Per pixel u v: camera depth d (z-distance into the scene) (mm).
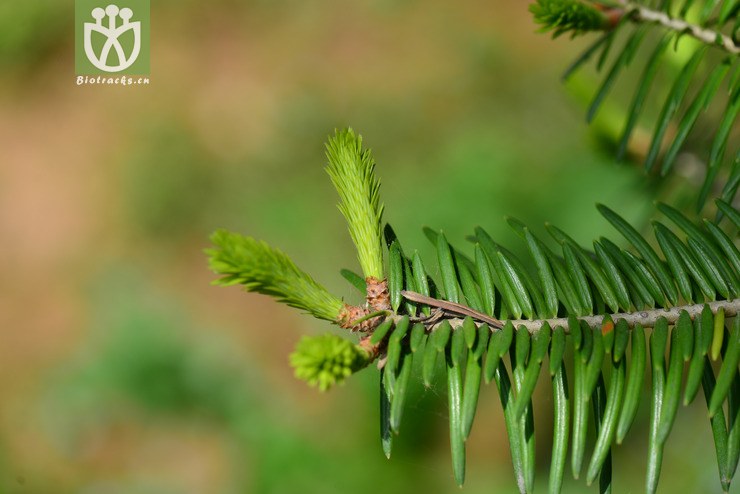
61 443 1583
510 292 520
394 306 519
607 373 597
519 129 1650
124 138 1896
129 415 1589
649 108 607
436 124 1737
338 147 529
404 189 1607
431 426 1294
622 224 525
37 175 1902
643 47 949
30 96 1994
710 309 511
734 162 525
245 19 2016
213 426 1545
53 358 1679
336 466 1373
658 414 502
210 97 1924
